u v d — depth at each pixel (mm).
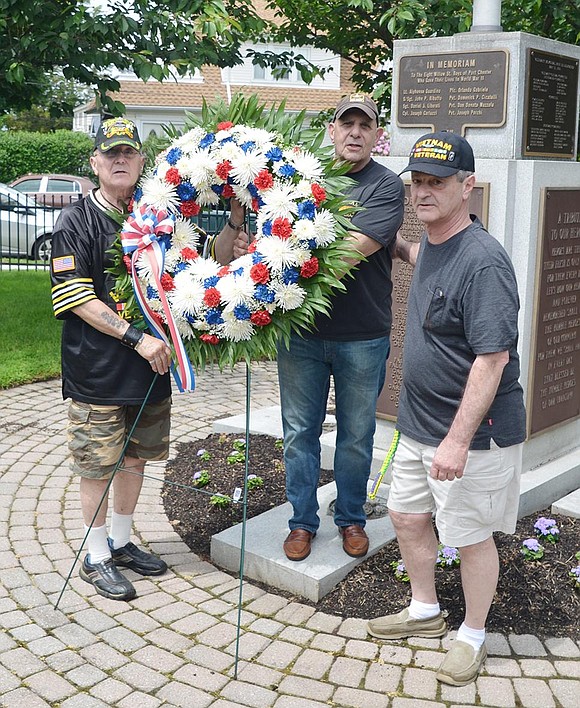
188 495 4738
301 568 3721
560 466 4812
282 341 3752
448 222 2971
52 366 7465
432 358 3031
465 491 3002
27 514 4477
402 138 4777
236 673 3131
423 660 3234
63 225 3508
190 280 3289
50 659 3197
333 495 4508
